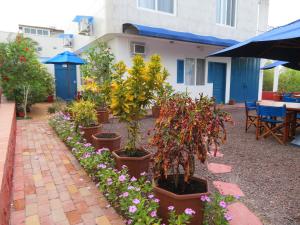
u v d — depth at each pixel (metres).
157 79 3.56
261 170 4.09
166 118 2.46
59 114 7.50
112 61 8.31
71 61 9.54
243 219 2.68
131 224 2.38
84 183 3.51
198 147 2.36
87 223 2.59
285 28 3.99
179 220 2.15
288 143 5.82
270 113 5.84
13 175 3.76
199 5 10.88
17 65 8.67
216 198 2.51
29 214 2.73
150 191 2.83
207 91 11.94
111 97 3.74
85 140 5.16
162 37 8.63
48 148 5.15
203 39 9.86
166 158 2.42
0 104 8.27
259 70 14.44
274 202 3.05
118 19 8.72
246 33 13.13
